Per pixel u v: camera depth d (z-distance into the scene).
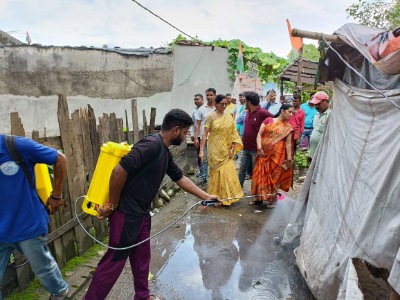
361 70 3.08
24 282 3.08
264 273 3.64
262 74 10.95
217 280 3.51
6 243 2.43
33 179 2.45
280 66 10.49
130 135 4.89
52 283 2.71
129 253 2.73
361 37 2.94
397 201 2.19
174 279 3.52
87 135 3.87
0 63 6.87
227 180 5.57
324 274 2.88
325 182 3.40
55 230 3.32
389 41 2.50
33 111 7.50
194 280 3.51
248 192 6.53
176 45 10.17
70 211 3.57
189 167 7.74
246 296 3.25
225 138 5.49
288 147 5.36
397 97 2.31
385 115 2.46
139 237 2.75
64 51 7.89
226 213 5.35
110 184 2.51
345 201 2.84
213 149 5.54
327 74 3.50
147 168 2.57
